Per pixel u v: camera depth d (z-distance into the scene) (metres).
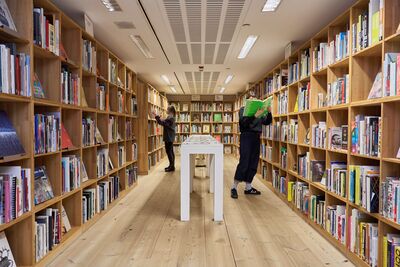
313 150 3.15
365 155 2.08
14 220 1.75
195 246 2.47
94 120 3.18
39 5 2.22
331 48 2.68
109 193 3.60
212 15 3.11
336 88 2.58
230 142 10.91
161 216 3.31
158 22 3.32
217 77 7.23
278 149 4.68
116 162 4.00
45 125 2.15
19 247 1.95
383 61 1.88
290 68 3.99
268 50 4.56
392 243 1.77
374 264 1.93
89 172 3.14
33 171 1.96
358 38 2.21
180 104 11.13
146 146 6.11
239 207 3.70
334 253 2.37
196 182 5.38
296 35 3.79
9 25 1.78
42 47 2.08
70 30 2.74
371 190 1.96
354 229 2.21
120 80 4.40
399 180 1.77
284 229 2.92
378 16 1.95
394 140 1.87
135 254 2.31
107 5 2.88
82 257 2.25
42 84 2.35
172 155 6.50
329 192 2.63
